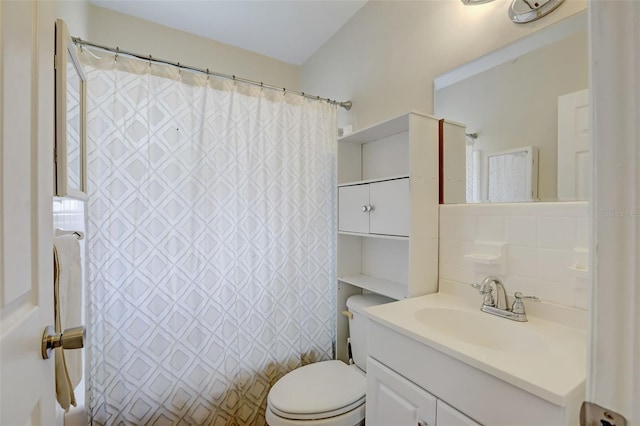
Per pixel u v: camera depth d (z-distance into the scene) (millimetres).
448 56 1349
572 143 974
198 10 1871
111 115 1370
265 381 1713
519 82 1105
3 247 421
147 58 1438
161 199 1465
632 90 314
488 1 1178
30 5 523
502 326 1015
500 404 707
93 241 1333
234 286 1633
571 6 975
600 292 340
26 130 500
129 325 1400
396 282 1622
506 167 1141
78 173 1084
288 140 1810
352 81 1944
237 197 1651
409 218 1273
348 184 1659
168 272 1470
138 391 1408
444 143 1345
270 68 2416
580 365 718
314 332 1875
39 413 544
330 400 1256
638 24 311
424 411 880
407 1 1553
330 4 1825
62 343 577
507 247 1114
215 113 1604
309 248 1873
